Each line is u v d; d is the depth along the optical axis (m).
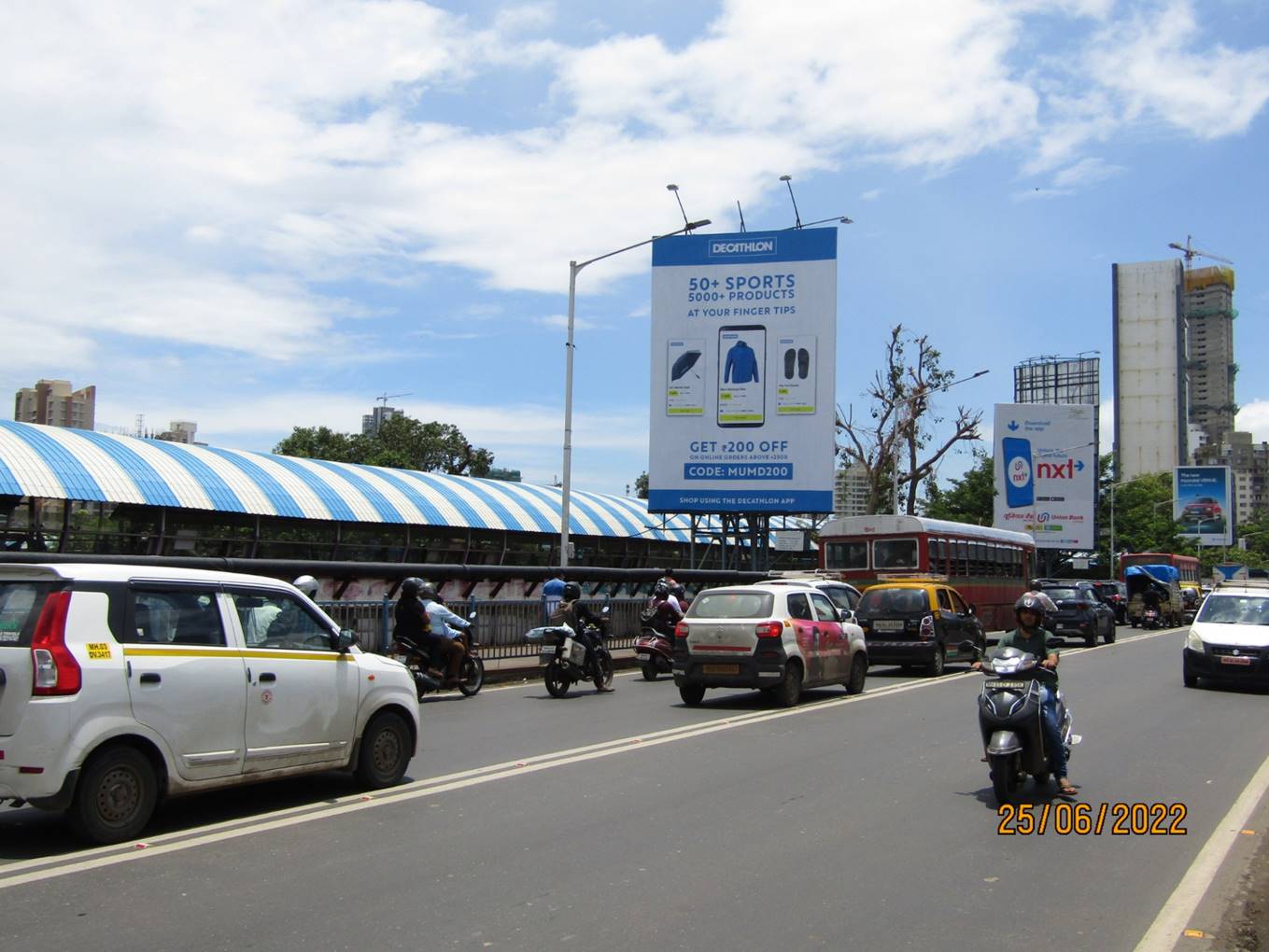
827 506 33.84
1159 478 101.88
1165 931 5.98
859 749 11.79
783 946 5.62
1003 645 9.55
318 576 18.69
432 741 12.34
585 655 17.62
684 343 35.16
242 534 29.91
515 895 6.42
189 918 5.93
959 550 29.44
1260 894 6.75
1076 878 7.00
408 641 16.55
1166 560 54.22
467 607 19.81
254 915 6.01
